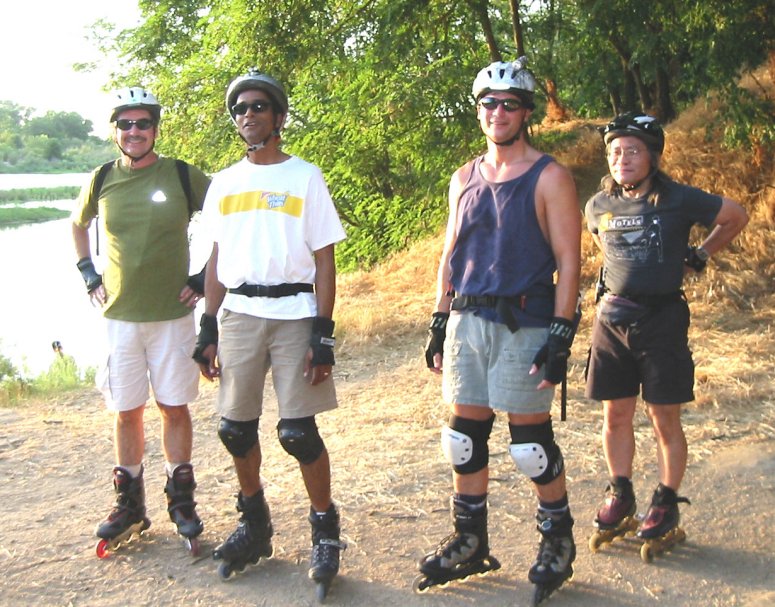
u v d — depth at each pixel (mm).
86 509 4695
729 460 4703
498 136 3307
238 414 3590
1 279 29172
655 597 3426
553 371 3207
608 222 3822
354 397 6633
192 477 4062
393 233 15125
